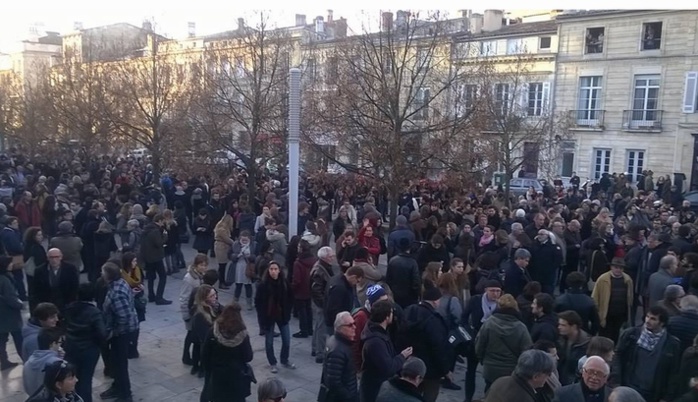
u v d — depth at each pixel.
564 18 38.84
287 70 18.59
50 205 16.77
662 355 6.07
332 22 41.38
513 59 34.88
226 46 20.44
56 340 6.03
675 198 25.91
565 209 16.09
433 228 12.80
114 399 7.76
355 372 5.94
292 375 8.73
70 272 8.78
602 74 38.00
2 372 8.75
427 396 6.58
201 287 7.89
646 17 36.03
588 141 38.78
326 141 16.22
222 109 18.58
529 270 10.60
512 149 26.09
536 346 5.88
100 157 34.28
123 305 7.64
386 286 8.21
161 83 22.38
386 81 14.26
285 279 8.94
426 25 15.88
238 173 22.00
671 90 35.56
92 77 27.19
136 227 13.32
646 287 10.43
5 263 8.62
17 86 49.44
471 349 7.41
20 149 41.97
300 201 17.09
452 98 15.73
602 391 4.94
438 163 14.42
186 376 8.68
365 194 19.05
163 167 23.33
